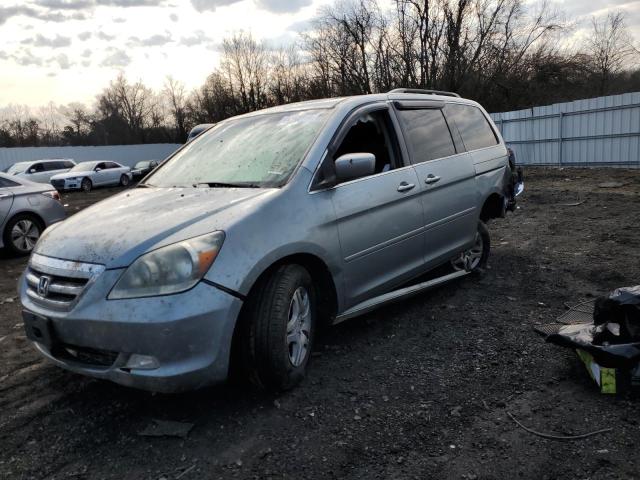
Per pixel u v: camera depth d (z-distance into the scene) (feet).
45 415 9.92
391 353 11.76
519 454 7.97
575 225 25.63
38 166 82.28
